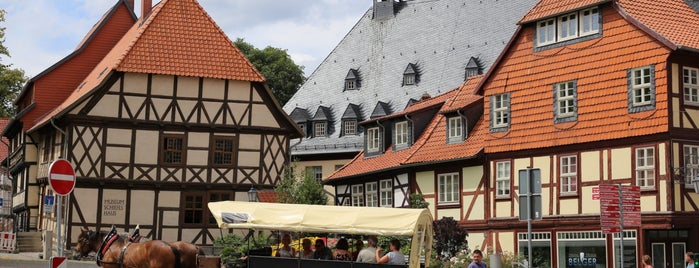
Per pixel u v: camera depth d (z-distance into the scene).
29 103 50.72
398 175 40.81
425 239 18.31
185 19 43.06
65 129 39.72
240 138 42.00
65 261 15.60
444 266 28.70
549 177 33.41
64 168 16.31
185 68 41.34
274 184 42.28
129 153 40.25
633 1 32.00
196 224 40.91
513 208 34.41
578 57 32.91
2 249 41.84
